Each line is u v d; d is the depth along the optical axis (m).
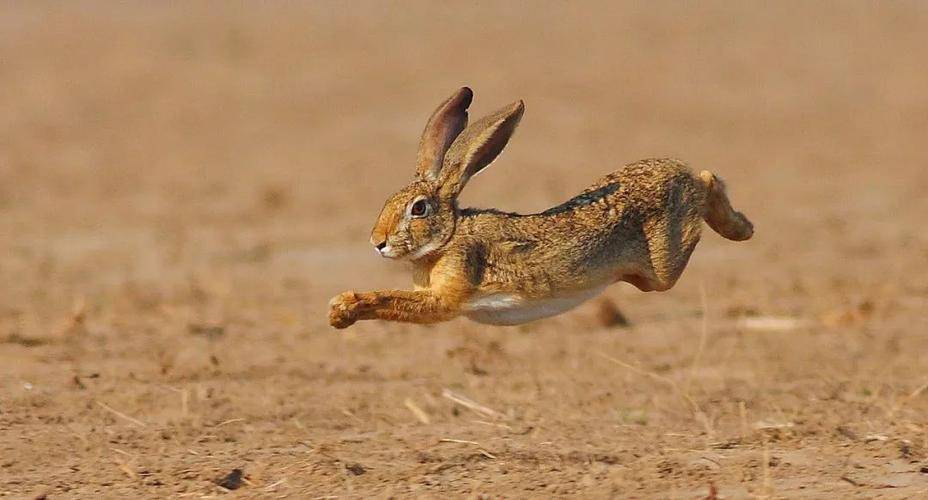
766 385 17.27
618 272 13.78
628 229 13.69
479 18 56.84
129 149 38.66
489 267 13.20
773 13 58.53
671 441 14.34
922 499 12.04
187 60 49.03
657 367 18.45
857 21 57.16
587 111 43.34
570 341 20.31
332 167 36.78
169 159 37.53
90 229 29.72
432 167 13.52
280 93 45.34
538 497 12.23
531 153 38.31
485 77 47.03
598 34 54.31
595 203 13.62
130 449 14.17
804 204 32.62
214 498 12.41
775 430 14.52
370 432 15.02
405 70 48.06
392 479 12.88
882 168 36.75
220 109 43.44
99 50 49.91
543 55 50.66
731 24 56.53
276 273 25.70
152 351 19.00
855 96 46.38
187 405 15.92
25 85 45.38
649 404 16.23
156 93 45.19
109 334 20.20
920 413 15.52
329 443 14.31
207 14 55.81
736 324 21.44
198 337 20.11
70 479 13.06
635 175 13.89
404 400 16.41
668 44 53.03
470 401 16.39
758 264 26.59
